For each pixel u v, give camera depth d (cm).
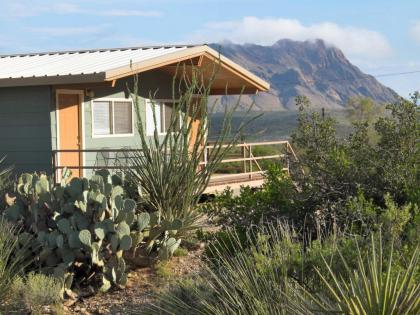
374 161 755
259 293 496
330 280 481
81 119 1553
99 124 1603
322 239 650
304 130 790
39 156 1478
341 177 751
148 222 831
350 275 397
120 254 775
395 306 373
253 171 1845
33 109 1484
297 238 673
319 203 730
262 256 529
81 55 1734
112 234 779
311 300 432
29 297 675
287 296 454
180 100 1035
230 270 530
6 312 662
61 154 1500
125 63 1459
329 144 784
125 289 772
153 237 862
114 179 990
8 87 1501
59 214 807
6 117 1513
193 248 923
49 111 1466
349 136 793
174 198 948
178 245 891
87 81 1363
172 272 811
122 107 1664
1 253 703
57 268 739
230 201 777
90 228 787
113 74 1363
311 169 761
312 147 781
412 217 650
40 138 1479
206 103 1046
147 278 804
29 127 1489
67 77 1377
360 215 620
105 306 725
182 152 980
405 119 763
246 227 725
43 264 773
